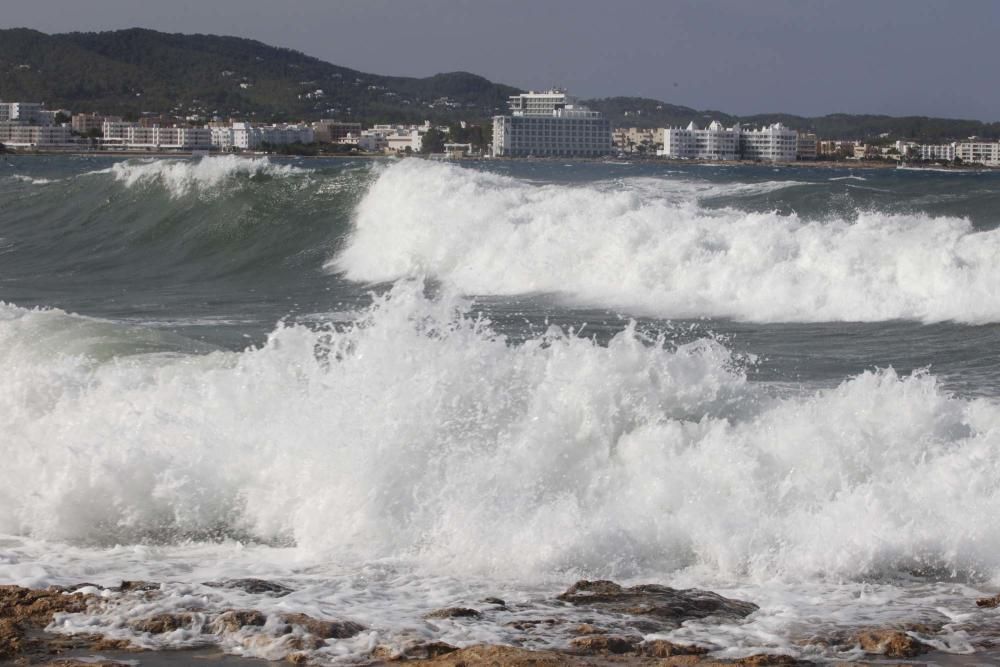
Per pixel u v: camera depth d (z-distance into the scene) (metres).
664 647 7.90
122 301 27.33
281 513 11.06
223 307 25.84
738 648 7.93
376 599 9.02
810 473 10.84
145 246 38.44
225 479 11.43
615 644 7.94
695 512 10.38
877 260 23.73
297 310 25.09
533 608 8.76
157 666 7.62
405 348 12.80
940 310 22.34
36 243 40.12
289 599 8.93
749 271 24.80
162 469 11.46
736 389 12.17
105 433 12.23
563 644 7.99
